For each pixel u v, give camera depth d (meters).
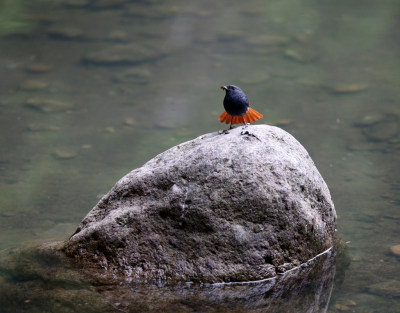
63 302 7.07
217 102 17.70
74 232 9.48
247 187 7.68
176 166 7.98
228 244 7.66
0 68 20.16
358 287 7.68
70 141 14.79
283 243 7.84
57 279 7.61
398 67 20.30
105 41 22.92
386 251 8.76
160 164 8.41
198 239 7.71
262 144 8.05
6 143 14.55
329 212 8.64
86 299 7.17
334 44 22.97
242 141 8.05
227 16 26.45
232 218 7.70
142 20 25.55
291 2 28.73
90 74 19.91
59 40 23.02
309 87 18.73
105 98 17.92
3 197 11.52
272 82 19.23
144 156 13.88
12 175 12.73
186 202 7.74
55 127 15.67
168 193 7.88
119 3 27.94
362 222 9.92
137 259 7.78
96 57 21.33
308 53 22.03
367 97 17.67
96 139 14.96
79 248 8.13
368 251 8.77
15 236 9.60
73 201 11.38
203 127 15.76
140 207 7.96
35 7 27.19
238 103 8.01
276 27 24.97
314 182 8.34
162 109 17.09
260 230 7.73
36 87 18.59
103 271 7.78
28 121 16.02
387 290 7.58
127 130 15.59
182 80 19.44
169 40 23.25
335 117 16.17
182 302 7.25
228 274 7.60
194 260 7.68
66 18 25.62
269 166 7.84
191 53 21.98
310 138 14.73
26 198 11.50
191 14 26.61
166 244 7.78
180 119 16.36
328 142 14.46
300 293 7.55
